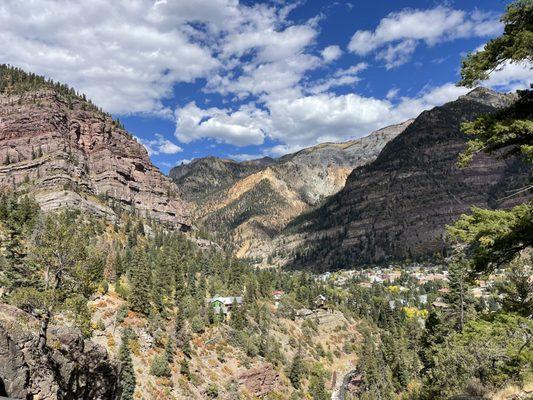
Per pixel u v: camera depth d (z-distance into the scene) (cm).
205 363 9206
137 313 8950
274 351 11881
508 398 2083
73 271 3039
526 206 1552
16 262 5047
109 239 17238
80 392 3089
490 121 1550
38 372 2600
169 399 7131
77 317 3075
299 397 10738
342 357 15250
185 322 10238
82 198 19738
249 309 14288
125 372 6456
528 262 2116
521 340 1955
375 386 10200
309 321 16312
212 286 15312
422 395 4394
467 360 3050
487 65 1541
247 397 9125
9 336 2456
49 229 3086
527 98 1550
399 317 18925
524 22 1493
